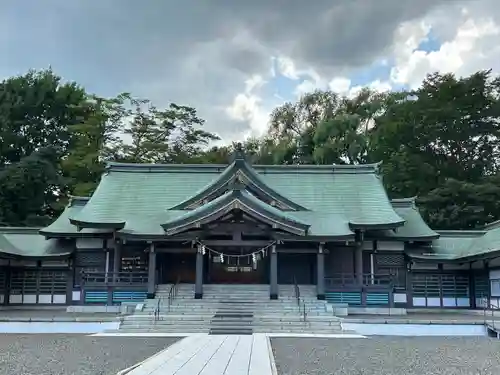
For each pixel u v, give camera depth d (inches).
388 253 1294.3
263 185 1306.6
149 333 916.6
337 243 1227.2
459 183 1927.9
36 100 2326.5
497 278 1169.4
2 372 510.6
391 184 2144.4
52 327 951.6
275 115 2802.7
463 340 850.1
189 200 1309.1
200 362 560.1
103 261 1290.6
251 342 768.9
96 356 622.2
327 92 2711.6
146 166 1486.2
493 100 2085.4
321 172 1470.2
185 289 1186.0
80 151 2223.2
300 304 1083.3
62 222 1333.7
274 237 1124.5
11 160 2337.6
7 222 2057.1
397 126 2180.1
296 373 510.3
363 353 669.9
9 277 1304.1
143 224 1237.7
